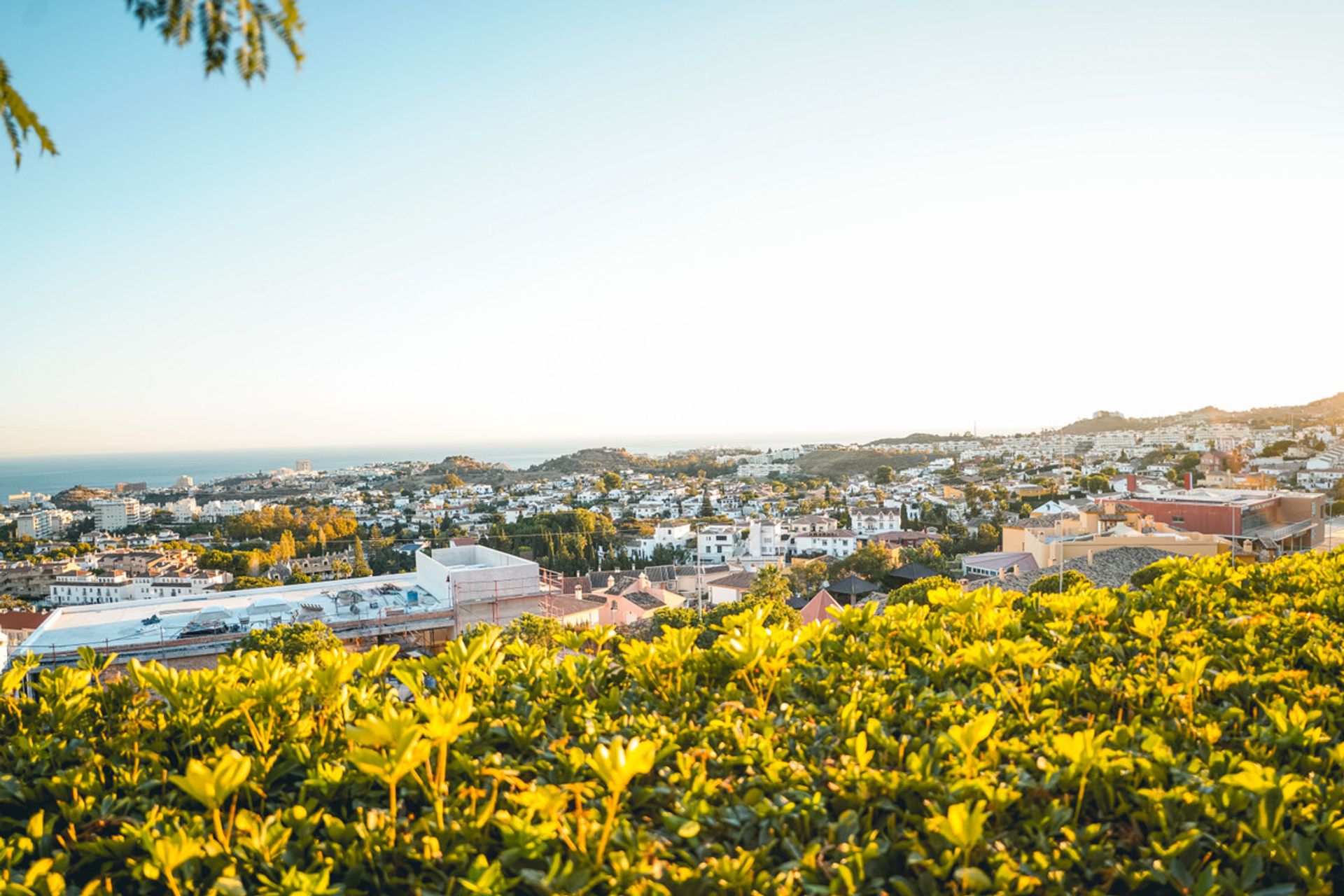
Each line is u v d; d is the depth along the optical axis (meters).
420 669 2.58
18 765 2.23
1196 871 1.77
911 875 1.83
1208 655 3.03
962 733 2.03
